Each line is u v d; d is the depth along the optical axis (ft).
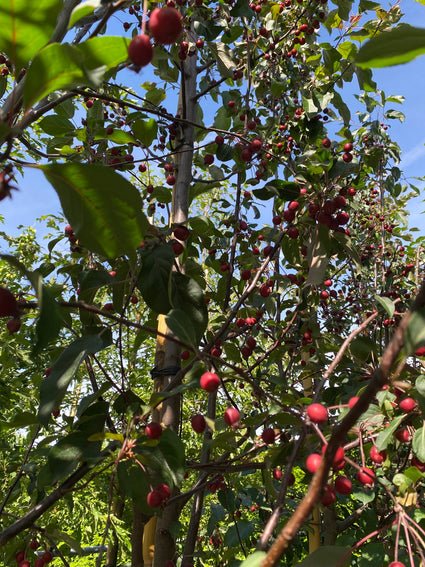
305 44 11.25
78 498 17.04
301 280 8.66
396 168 14.24
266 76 10.80
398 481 4.56
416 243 14.55
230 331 8.54
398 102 13.29
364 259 14.37
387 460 5.26
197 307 5.06
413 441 4.64
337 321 12.66
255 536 11.26
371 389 2.38
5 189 2.94
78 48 2.79
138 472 5.21
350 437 6.42
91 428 5.34
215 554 9.09
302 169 8.66
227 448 6.08
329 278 13.08
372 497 7.23
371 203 16.31
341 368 7.77
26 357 14.19
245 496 10.87
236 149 8.64
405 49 1.99
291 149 10.32
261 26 10.23
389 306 4.59
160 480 5.20
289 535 2.53
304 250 7.84
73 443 5.19
